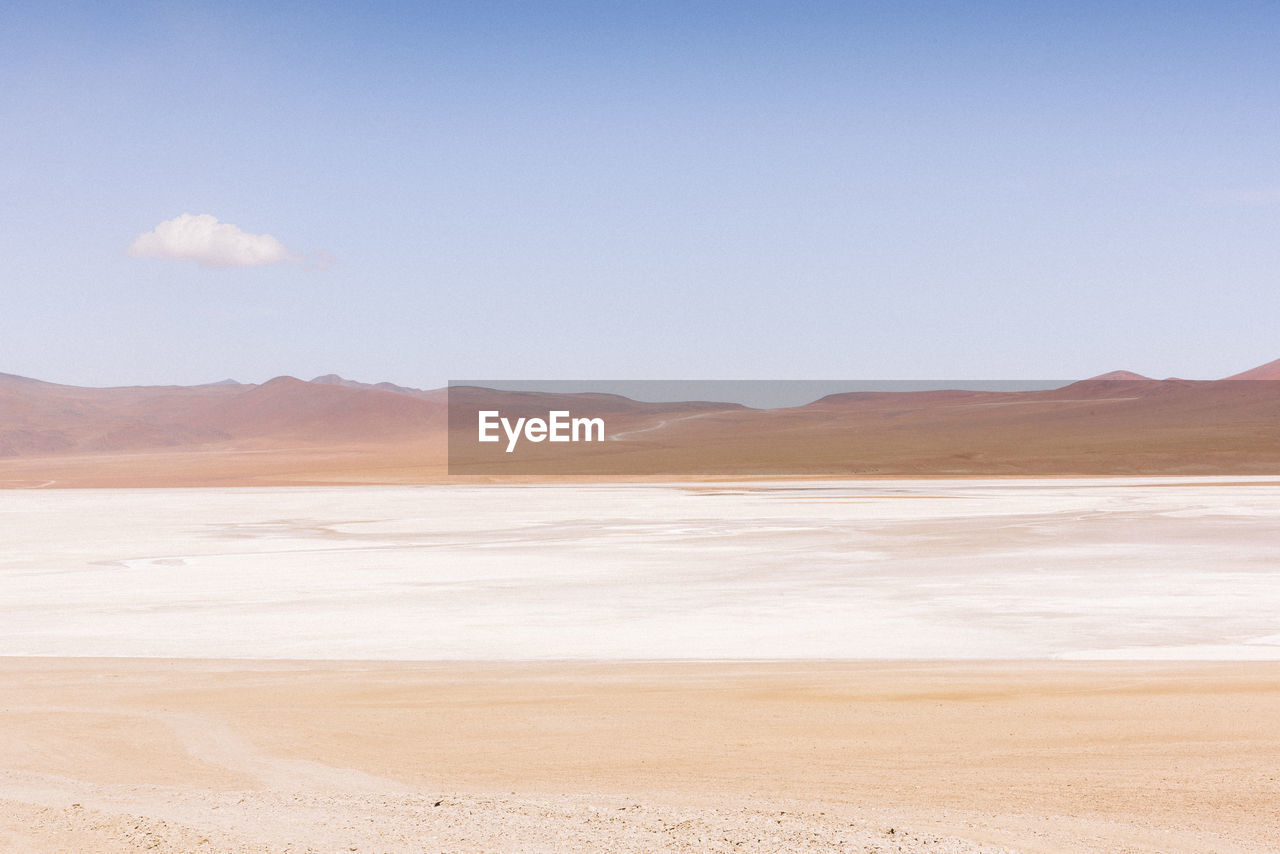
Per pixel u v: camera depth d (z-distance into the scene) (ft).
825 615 77.30
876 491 265.34
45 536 149.69
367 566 111.34
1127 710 39.96
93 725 38.40
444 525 165.37
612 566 110.22
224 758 33.14
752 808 25.98
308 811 25.29
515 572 105.50
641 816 24.70
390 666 55.57
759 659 59.31
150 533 154.20
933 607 81.00
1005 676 49.65
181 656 61.41
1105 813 25.93
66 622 75.46
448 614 78.59
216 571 107.55
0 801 26.63
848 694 44.24
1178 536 140.67
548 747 34.50
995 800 27.32
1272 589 90.89
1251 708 40.14
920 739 35.29
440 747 34.58
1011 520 168.76
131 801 26.73
